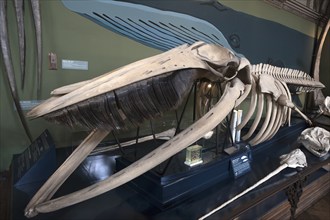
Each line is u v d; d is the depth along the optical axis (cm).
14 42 148
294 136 254
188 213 108
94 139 98
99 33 179
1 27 134
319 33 426
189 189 126
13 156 154
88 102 75
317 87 291
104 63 186
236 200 122
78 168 142
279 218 142
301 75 277
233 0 265
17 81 153
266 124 186
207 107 176
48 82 165
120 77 79
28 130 155
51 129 173
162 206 110
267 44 324
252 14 291
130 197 118
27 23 151
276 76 226
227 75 127
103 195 119
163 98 90
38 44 148
